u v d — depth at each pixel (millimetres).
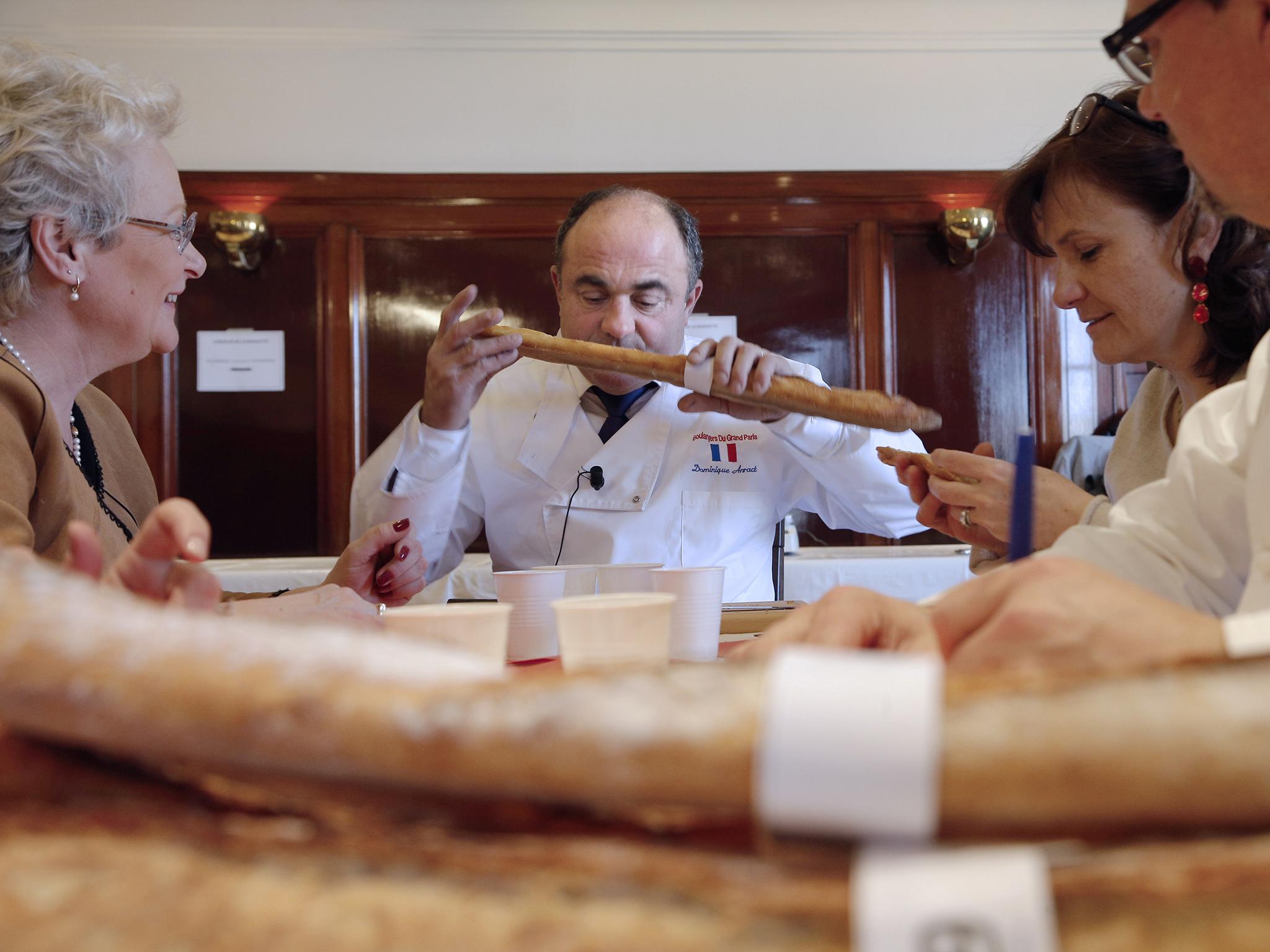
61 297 1587
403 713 282
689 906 256
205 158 5020
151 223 1647
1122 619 471
